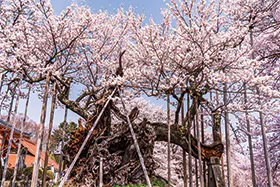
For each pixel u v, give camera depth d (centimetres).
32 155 2025
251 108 801
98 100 845
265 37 968
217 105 853
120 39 1131
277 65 1023
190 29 766
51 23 834
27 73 798
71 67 1038
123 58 1144
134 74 858
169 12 867
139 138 823
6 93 857
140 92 999
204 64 792
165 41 790
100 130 812
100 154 761
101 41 1135
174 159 1457
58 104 1154
